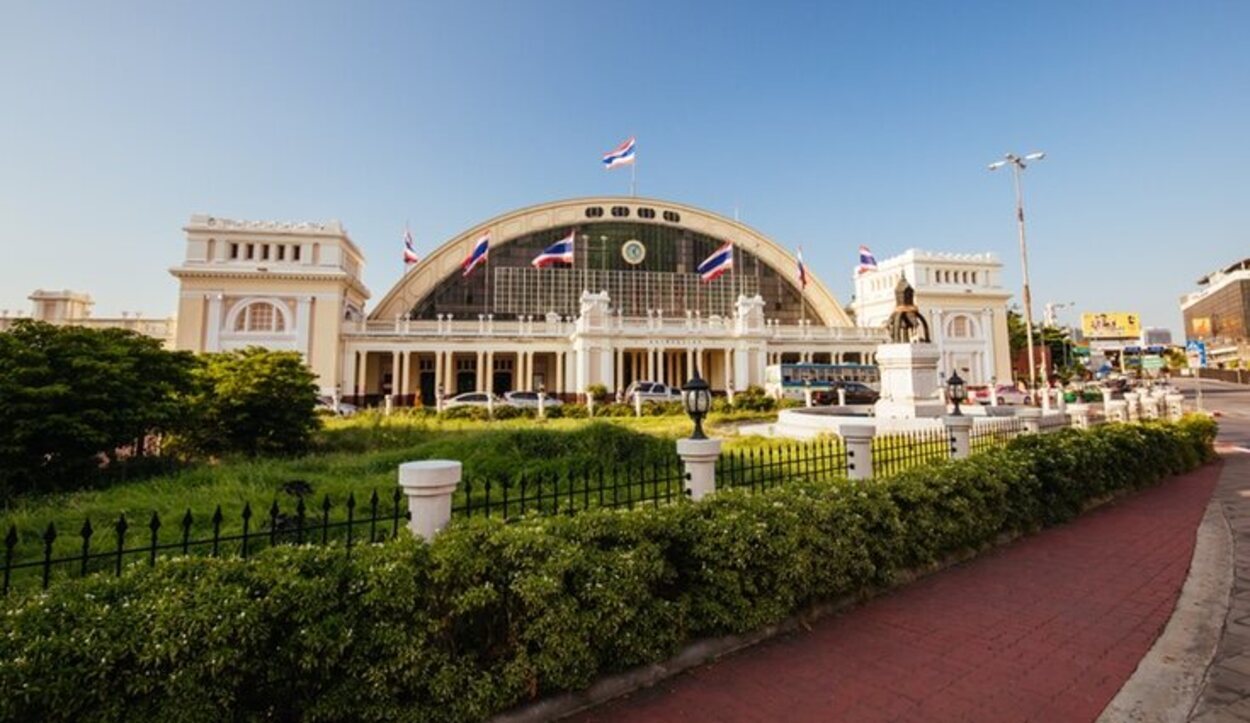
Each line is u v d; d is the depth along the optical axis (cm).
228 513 909
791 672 475
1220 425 2981
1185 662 479
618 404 3944
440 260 6169
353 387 5169
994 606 605
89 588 342
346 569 392
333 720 361
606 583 445
